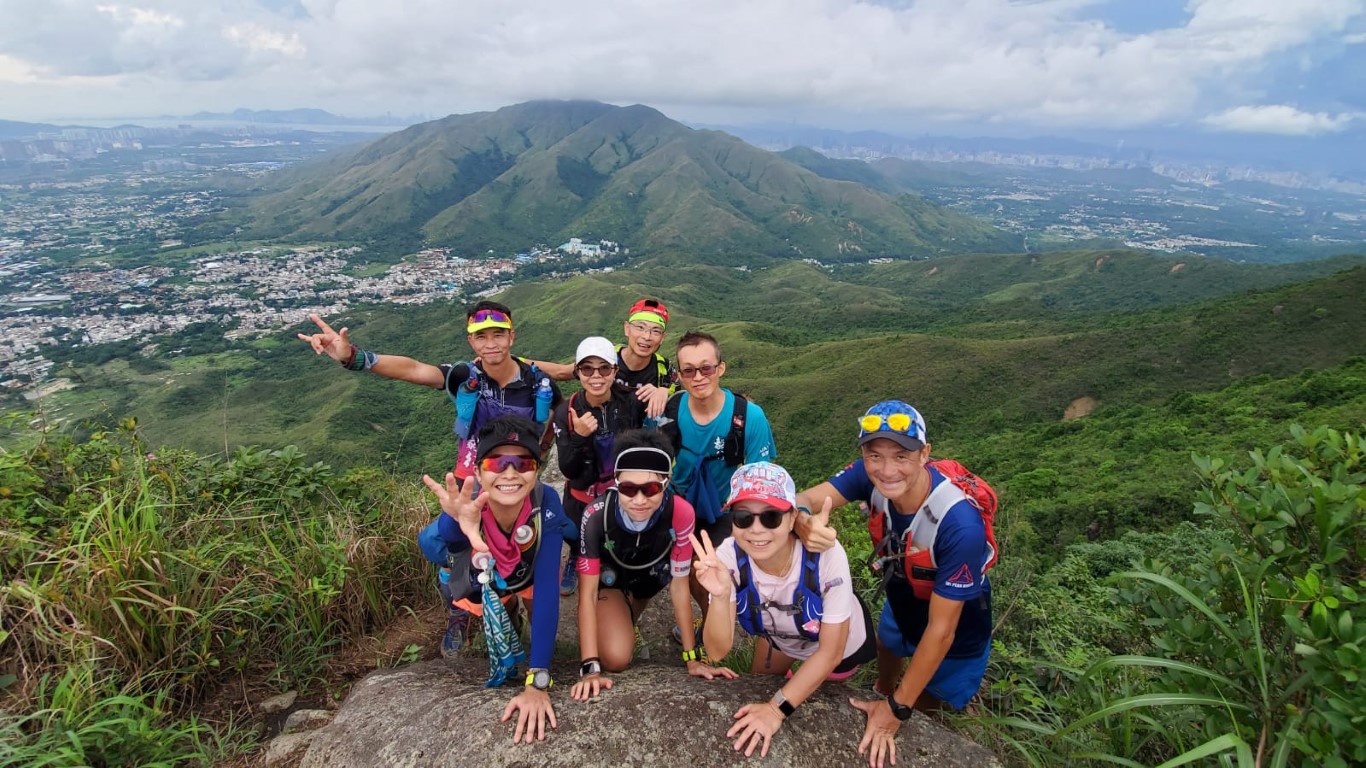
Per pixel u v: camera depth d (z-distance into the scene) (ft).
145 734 8.02
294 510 14.20
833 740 8.03
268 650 10.99
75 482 12.60
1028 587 16.60
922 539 8.61
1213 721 7.35
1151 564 9.30
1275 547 7.35
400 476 18.19
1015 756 9.57
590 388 12.60
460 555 10.35
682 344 11.80
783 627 8.70
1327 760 5.88
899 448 8.23
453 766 7.50
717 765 7.44
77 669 8.60
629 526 9.70
